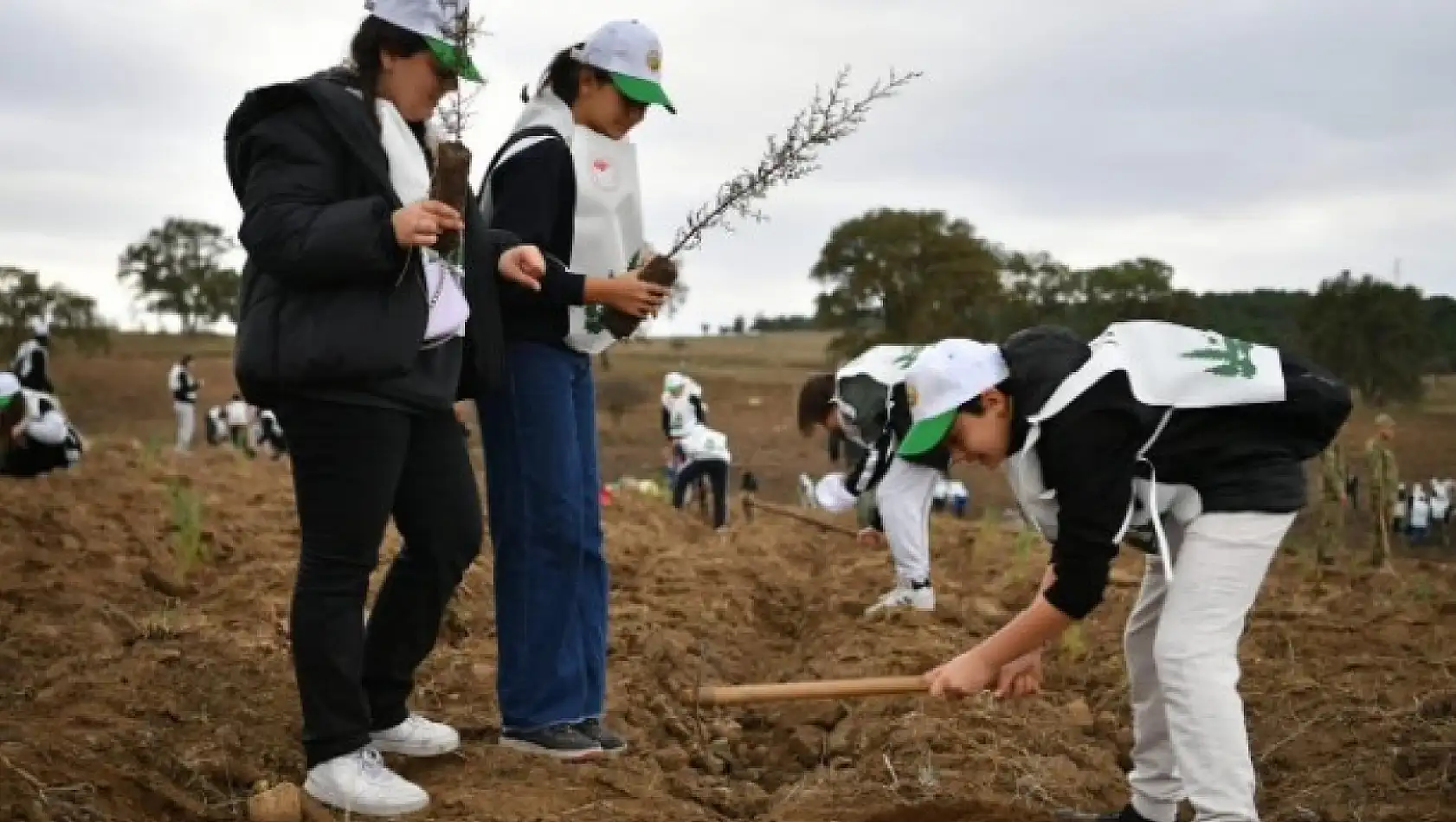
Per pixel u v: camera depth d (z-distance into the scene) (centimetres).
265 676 559
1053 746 561
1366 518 2475
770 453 4294
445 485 459
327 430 423
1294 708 627
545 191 473
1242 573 403
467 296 452
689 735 580
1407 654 736
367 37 425
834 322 5072
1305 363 423
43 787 406
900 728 565
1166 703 407
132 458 1293
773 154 467
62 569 733
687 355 8175
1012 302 4831
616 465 4059
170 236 9519
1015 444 403
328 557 432
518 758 491
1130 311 4275
